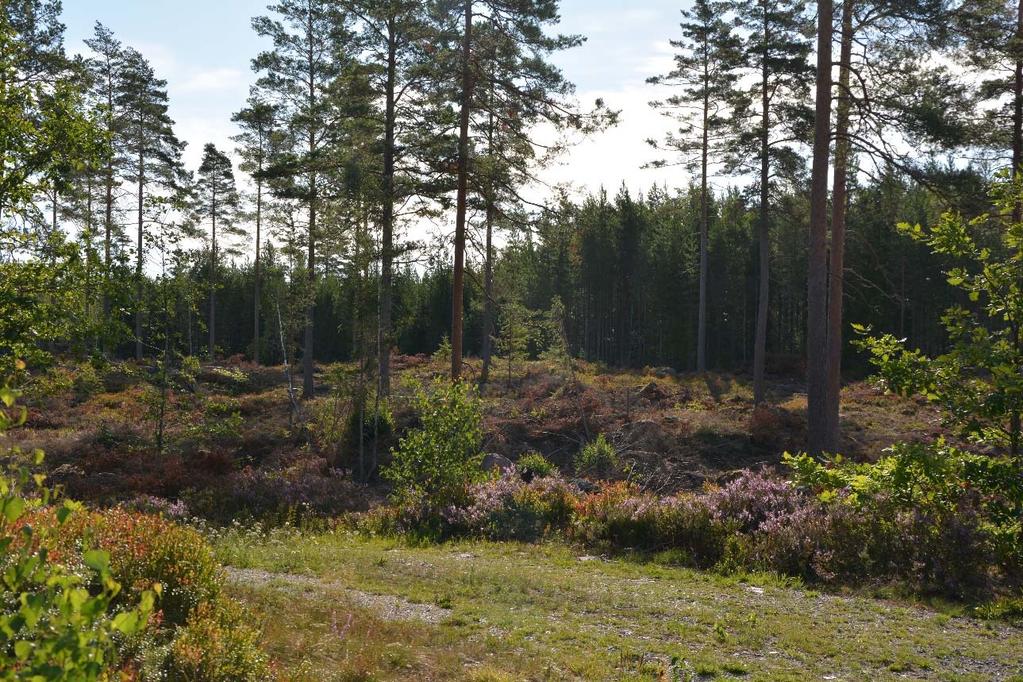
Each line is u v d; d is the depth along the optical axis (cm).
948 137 1939
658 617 1023
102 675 347
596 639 906
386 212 2673
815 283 2020
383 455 2428
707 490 1745
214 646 643
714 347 6719
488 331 3766
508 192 2780
